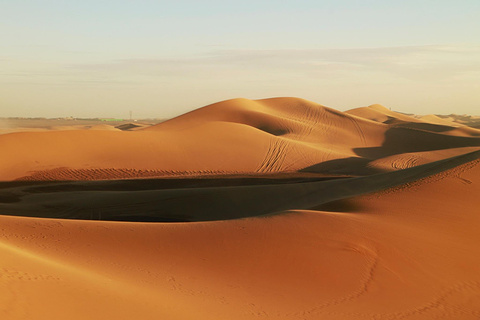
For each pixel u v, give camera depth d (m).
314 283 11.70
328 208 19.88
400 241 14.71
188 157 55.97
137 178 47.50
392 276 12.52
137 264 11.79
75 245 13.09
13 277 7.99
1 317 6.14
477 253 14.78
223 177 49.50
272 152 61.41
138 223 16.34
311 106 112.62
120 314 7.54
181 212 27.89
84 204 29.33
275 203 29.55
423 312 10.75
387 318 10.23
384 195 21.39
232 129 66.31
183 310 8.59
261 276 11.76
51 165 48.25
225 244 13.48
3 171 45.38
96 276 9.84
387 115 172.88
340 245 13.80
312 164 58.84
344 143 87.31
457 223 17.53
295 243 13.66
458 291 12.16
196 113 102.00
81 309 7.29
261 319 9.11
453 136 92.62
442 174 23.91
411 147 88.12
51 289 7.81
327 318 9.81
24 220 16.34
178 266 11.91
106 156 52.38
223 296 10.16
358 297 11.20
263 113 102.06
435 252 14.34
